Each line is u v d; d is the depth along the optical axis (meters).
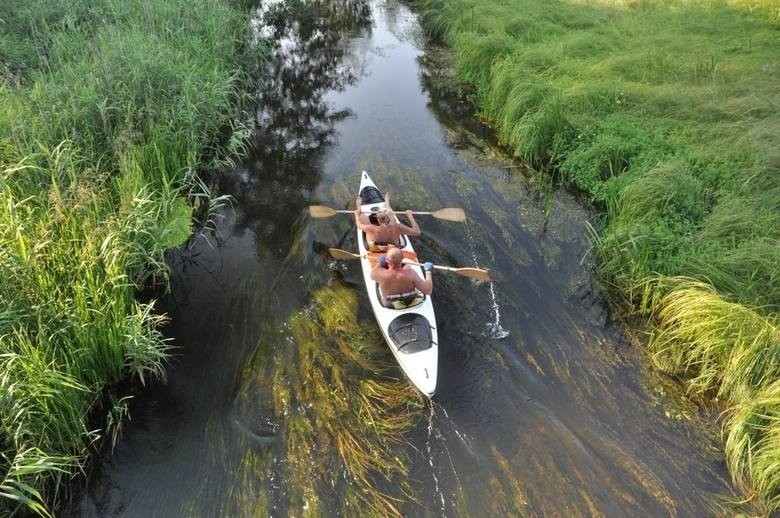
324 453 5.80
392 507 5.34
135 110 9.60
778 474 5.30
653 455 5.80
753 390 6.07
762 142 8.94
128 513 5.36
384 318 6.88
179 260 8.60
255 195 10.05
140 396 6.48
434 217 9.21
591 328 7.31
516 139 11.04
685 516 5.26
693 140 9.70
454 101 13.38
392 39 17.06
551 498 5.40
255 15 17.20
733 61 11.61
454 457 5.76
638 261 7.66
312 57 15.91
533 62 12.54
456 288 7.81
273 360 6.84
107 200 7.83
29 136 8.38
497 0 16.30
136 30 11.73
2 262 5.86
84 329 6.07
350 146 11.50
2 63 10.11
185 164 9.83
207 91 10.98
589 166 9.80
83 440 5.88
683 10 14.55
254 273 8.26
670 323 7.05
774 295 6.69
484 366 6.73
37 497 5.25
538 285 7.98
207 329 7.38
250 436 6.00
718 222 7.71
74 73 10.08
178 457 5.84
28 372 5.39
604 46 13.00
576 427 6.06
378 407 6.23
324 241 8.70
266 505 5.37
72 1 12.66
